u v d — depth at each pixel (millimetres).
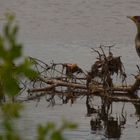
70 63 19141
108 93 17484
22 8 27562
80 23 25922
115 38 23625
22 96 16797
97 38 23609
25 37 23266
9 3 28078
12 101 5238
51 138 4293
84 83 18469
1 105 4754
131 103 17109
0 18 25469
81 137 12930
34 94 17188
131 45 22641
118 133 13828
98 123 14602
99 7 27938
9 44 4375
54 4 28453
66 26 25344
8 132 4410
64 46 22266
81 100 17141
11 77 4547
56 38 23406
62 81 18000
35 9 27547
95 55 21141
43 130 4309
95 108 16266
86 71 18219
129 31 24719
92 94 17594
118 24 25781
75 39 23359
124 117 15500
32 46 21984
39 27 24984
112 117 15406
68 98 17219
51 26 25234
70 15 27016
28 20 25906
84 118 15000
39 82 17828
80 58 20734
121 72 17781
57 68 19672
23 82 17406
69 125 4371
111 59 17656
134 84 17438
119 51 21781
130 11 27516
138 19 18484
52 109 15547
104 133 13594
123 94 17609
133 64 20234
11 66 4582
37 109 15312
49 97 17109
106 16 26906
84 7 27984
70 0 28812
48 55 20922
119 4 28172
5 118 4488
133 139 13297
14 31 4379
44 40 22938
